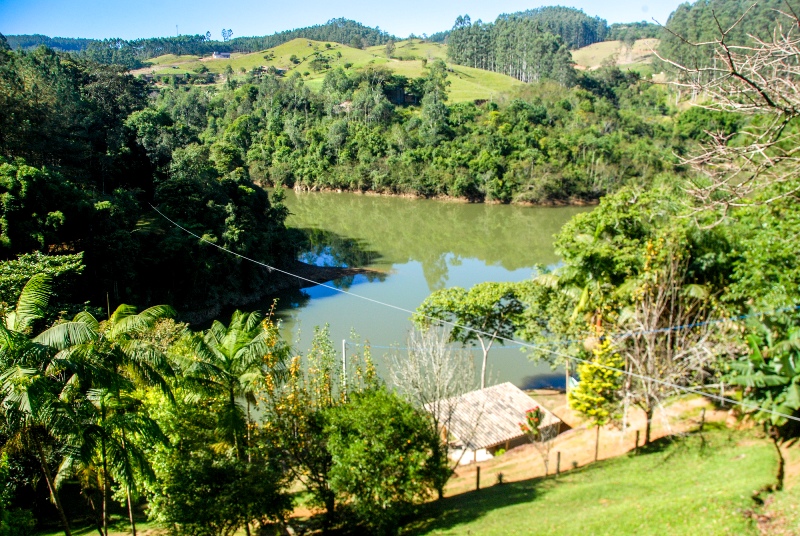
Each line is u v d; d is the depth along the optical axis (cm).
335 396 2089
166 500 1570
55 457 1752
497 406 2502
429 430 1688
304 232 7256
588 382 1831
